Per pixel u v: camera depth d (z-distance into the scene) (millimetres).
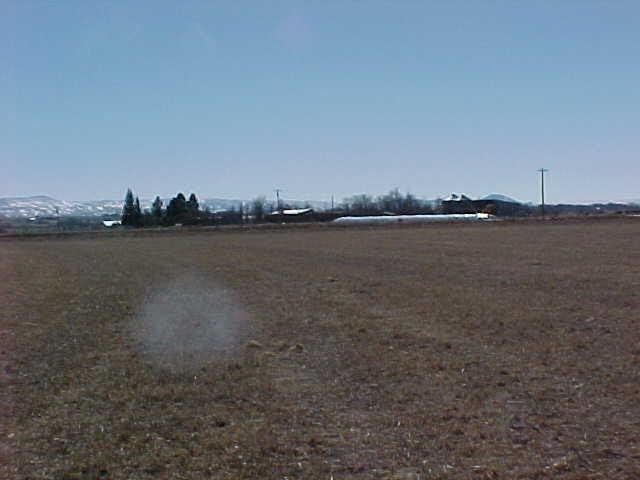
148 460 8617
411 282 29391
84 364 14430
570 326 17703
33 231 108500
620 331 16844
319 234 80062
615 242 53812
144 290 29844
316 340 16812
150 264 45438
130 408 10977
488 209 150500
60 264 47875
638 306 20938
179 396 11641
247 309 22828
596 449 8734
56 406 11234
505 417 10148
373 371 13305
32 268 44844
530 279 29109
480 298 23547
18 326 20156
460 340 16266
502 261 38781
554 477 7875
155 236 86812
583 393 11336
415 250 50219
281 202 158125
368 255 46531
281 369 13617
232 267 40719
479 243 56250
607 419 9938
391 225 98688
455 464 8344
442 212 149500
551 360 13852
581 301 22281
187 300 25766
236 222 134875
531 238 61406
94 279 35875
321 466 8367
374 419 10211
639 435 9203
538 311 20312
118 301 25984
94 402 11422
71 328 19500
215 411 10750
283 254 50062
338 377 12898
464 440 9188
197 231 92688
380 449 8930
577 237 61219
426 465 8344
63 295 28688
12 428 10117
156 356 15125
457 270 34094
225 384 12430
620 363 13383
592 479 7805
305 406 10984
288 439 9352
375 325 18766
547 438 9188
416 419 10148
